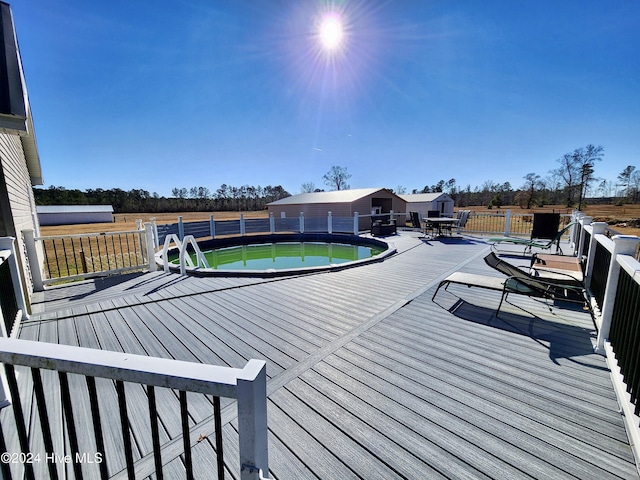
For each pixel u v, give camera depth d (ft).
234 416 5.50
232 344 8.49
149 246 17.47
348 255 32.22
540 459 4.55
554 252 21.31
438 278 15.48
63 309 11.23
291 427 5.26
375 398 6.04
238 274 16.30
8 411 5.46
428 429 5.19
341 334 9.06
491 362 7.31
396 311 10.91
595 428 5.15
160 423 5.33
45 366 2.84
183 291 13.60
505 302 11.61
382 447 4.82
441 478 4.27
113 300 12.34
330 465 4.50
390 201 62.39
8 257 8.66
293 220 47.62
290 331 9.32
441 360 7.45
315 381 6.64
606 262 8.95
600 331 7.51
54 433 5.07
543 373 6.81
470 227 53.57
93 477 4.25
